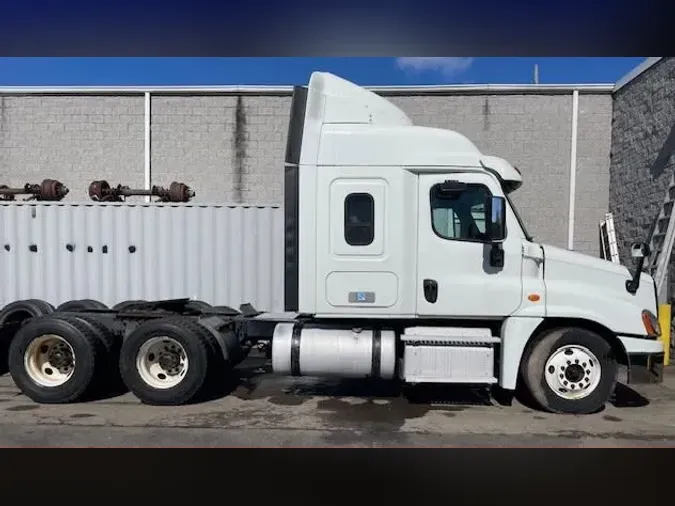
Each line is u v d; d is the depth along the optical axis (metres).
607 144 10.41
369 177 5.42
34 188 8.16
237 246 7.71
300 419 5.26
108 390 6.27
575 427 5.05
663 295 8.62
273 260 7.71
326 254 5.46
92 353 5.71
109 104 10.77
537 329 5.53
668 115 8.57
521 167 10.43
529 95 10.38
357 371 5.55
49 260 7.69
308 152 5.46
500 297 5.37
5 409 5.55
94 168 10.81
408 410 5.55
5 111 10.87
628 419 5.30
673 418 5.34
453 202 5.45
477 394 6.12
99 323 5.96
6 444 4.63
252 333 6.12
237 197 10.72
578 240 10.49
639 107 9.41
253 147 10.67
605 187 10.45
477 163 5.40
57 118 10.81
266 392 6.23
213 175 10.73
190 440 4.72
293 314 6.24
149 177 10.75
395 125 5.67
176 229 7.71
